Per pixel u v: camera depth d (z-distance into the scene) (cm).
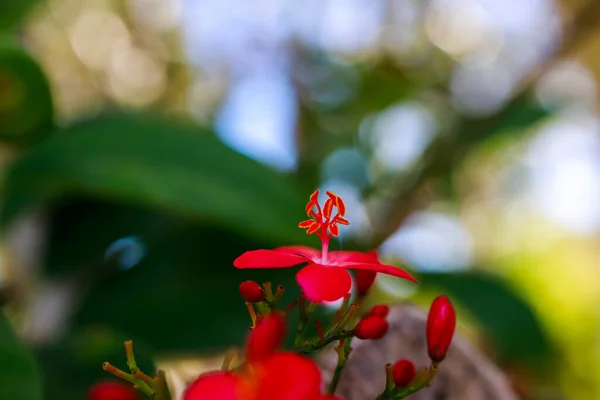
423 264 44
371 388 26
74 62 67
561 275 87
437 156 45
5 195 33
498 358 41
